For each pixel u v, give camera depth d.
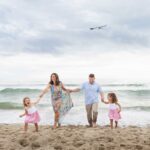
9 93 34.56
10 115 18.38
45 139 8.50
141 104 25.72
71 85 55.44
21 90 34.97
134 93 34.19
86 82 11.28
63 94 11.02
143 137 8.98
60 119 10.95
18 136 9.09
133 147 7.91
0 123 14.45
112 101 10.99
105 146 7.91
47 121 15.64
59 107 10.80
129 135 9.20
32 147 8.03
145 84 48.88
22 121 15.87
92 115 11.82
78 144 8.11
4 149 7.89
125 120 15.70
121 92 34.31
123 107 22.39
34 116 10.11
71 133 9.30
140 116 17.30
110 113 10.93
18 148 7.98
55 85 10.76
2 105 23.98
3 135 9.44
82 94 30.20
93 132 9.52
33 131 10.09
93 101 11.18
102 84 50.03
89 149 7.72
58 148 7.85
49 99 29.69
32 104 10.22
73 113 18.27
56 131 9.76
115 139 8.56
